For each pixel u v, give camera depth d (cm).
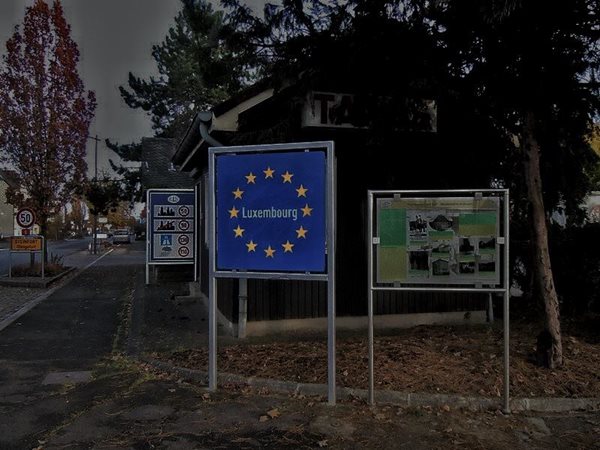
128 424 473
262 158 540
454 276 510
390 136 689
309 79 646
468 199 509
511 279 1013
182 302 1123
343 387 530
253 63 702
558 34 577
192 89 3089
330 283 514
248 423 471
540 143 718
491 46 598
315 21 636
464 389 524
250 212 543
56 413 502
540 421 477
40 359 705
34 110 1830
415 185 813
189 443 436
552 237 931
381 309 841
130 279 1692
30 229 1664
